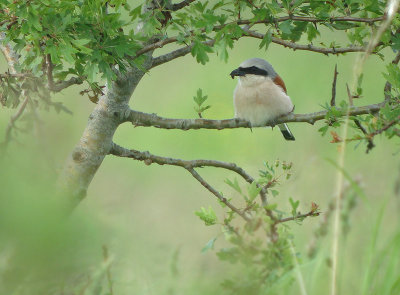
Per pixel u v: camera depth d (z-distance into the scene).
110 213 5.61
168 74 26.00
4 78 7.66
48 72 7.22
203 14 6.77
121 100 7.93
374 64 23.41
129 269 5.94
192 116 23.98
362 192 6.71
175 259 6.10
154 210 11.54
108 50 6.82
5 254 3.55
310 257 6.70
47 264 3.71
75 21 6.55
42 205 3.54
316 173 8.95
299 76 24.77
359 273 6.63
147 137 21.92
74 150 7.89
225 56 6.97
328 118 7.64
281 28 7.20
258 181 7.46
